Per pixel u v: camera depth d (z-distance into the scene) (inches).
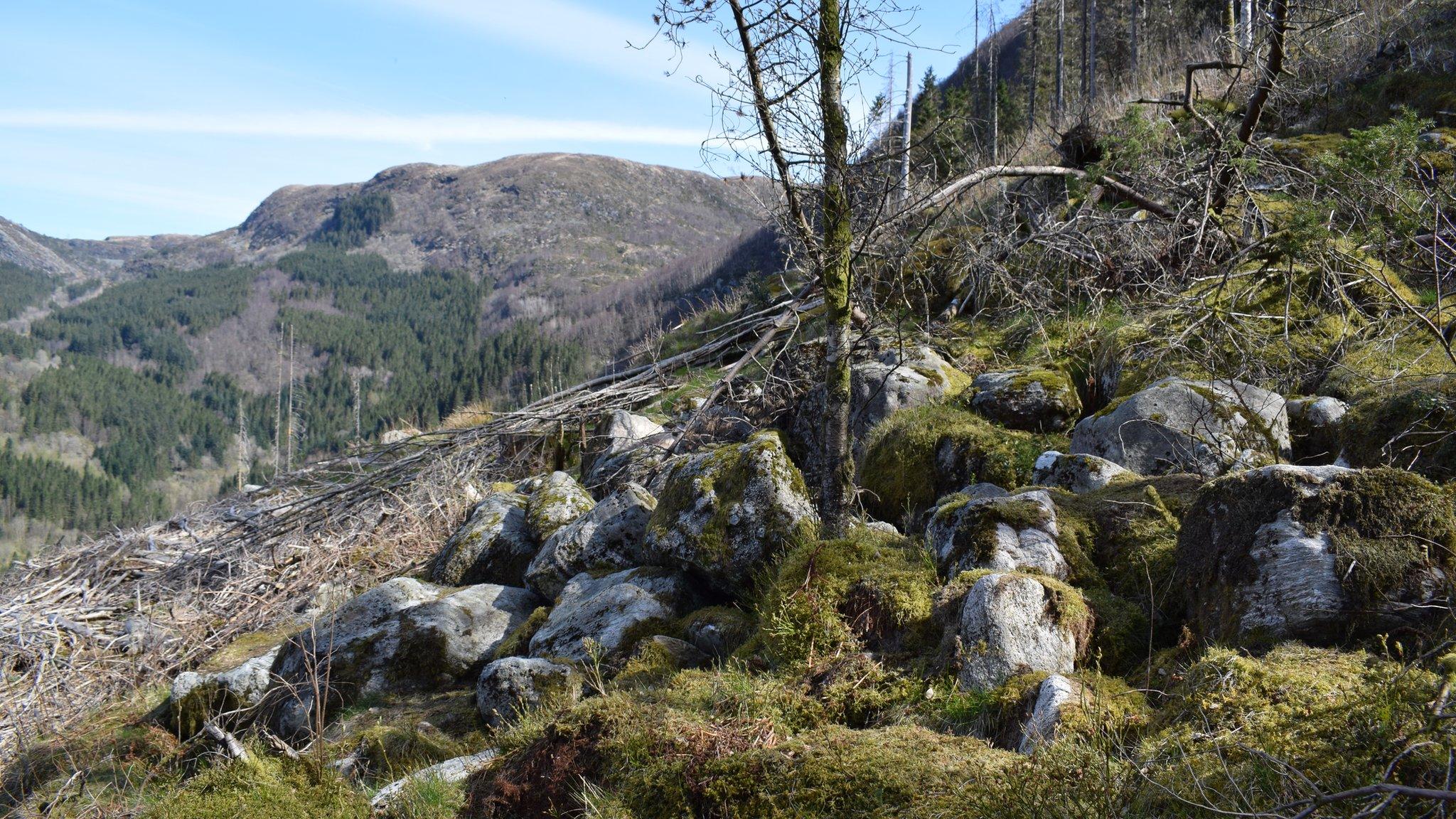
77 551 466.0
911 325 393.4
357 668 264.1
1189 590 160.1
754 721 157.6
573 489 343.6
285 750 201.9
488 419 526.3
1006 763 124.5
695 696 175.8
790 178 226.5
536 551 325.7
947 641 164.2
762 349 389.1
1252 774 101.8
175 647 365.4
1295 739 106.0
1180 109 508.1
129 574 431.2
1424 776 88.7
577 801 151.1
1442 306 263.4
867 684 166.2
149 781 248.4
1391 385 218.4
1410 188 261.1
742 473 251.4
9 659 358.9
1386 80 439.5
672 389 486.6
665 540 255.6
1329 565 135.3
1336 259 262.4
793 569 198.8
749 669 188.7
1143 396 245.9
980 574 174.4
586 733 163.0
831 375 234.5
